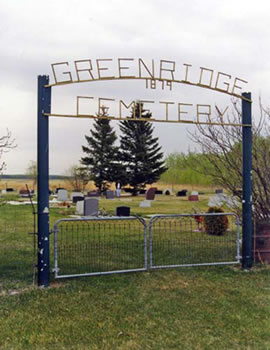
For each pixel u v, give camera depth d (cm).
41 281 552
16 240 1015
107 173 4362
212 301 493
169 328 405
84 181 4391
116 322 422
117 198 3547
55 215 1878
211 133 852
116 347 361
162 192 4097
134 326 411
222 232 1093
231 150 804
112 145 4397
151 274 628
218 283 574
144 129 4378
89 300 496
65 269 670
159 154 4419
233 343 367
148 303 485
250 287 554
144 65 600
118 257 775
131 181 4350
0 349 357
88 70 573
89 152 4416
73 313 450
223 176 827
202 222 1209
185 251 838
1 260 750
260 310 459
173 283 575
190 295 518
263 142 769
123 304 481
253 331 395
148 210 2223
